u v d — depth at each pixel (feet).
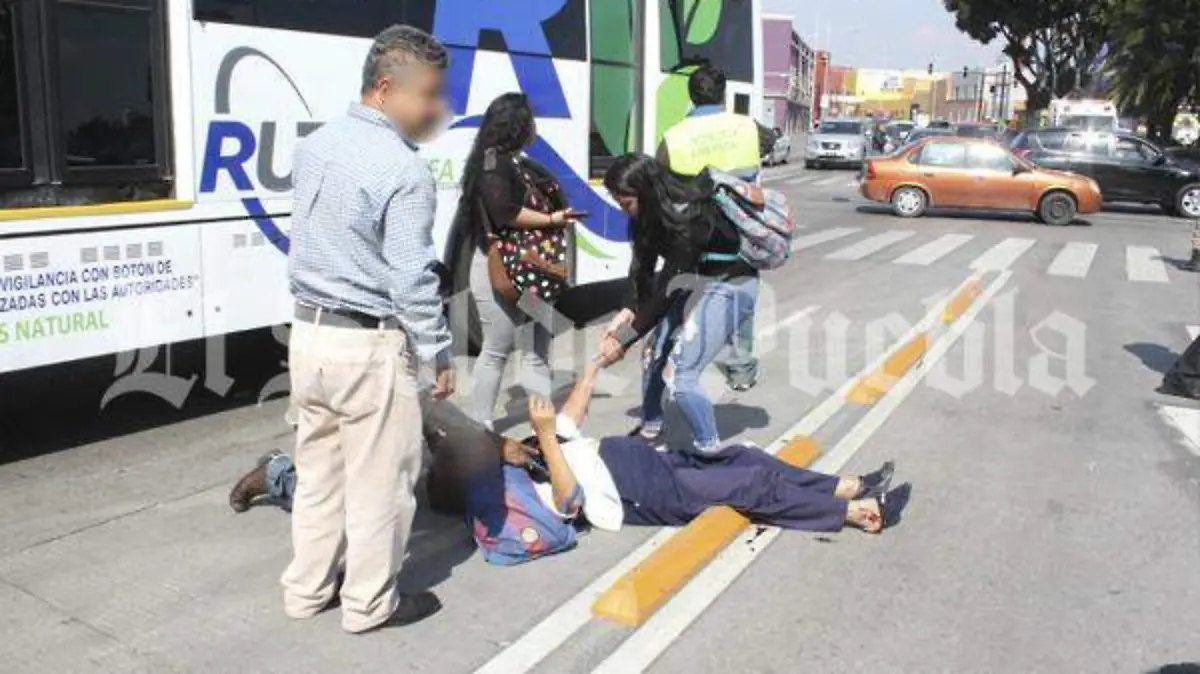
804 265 45.47
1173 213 77.82
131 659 11.91
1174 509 17.72
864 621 13.48
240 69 19.38
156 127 18.29
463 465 15.21
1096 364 28.17
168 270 18.48
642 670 12.12
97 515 15.98
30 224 16.40
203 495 16.90
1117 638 13.24
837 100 374.02
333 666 11.88
